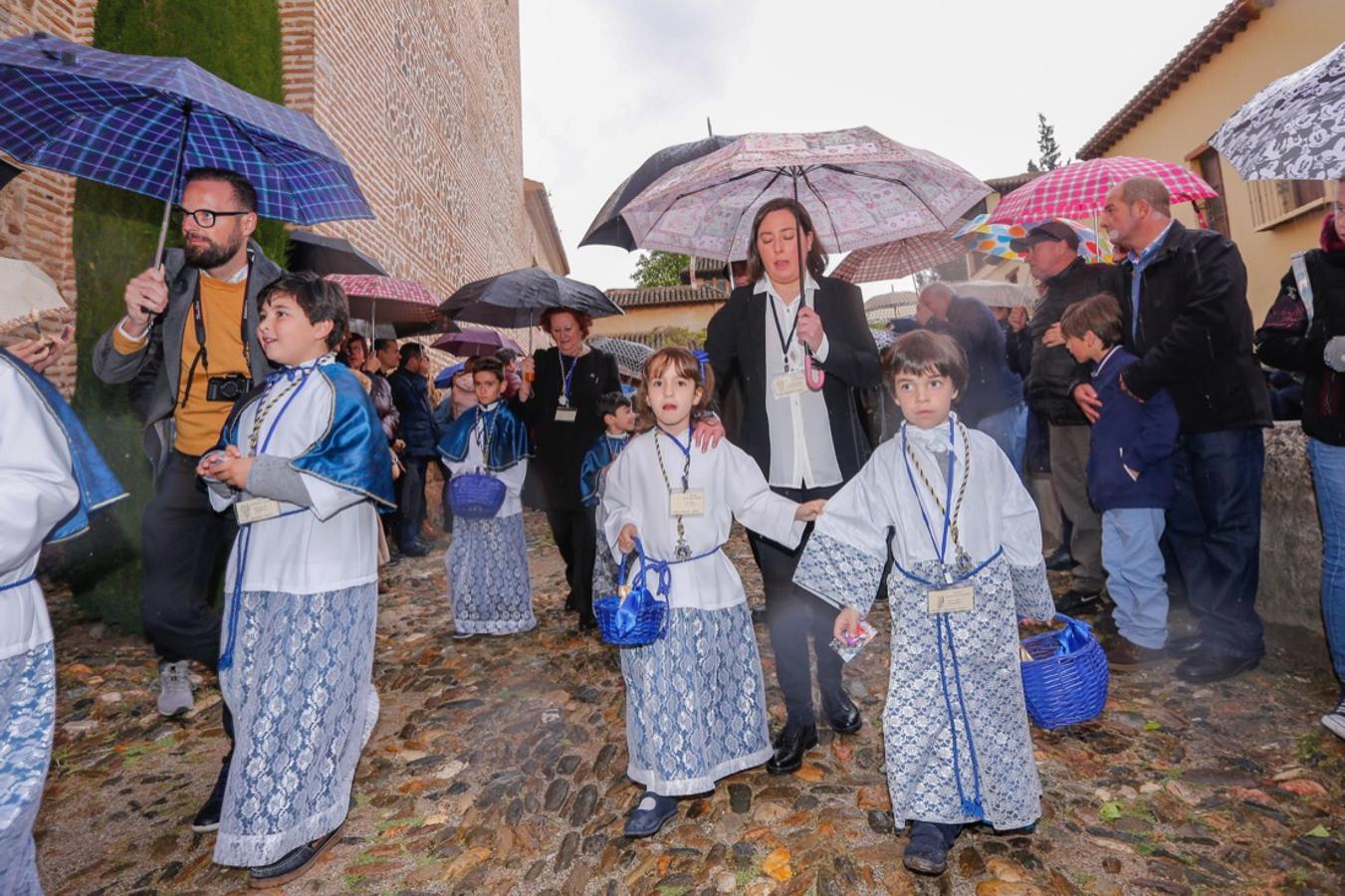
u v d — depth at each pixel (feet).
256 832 6.96
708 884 6.86
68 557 15.69
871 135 8.29
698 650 8.01
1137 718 9.59
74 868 7.72
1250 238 36.01
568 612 16.98
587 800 8.48
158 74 7.05
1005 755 6.86
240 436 7.59
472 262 53.67
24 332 5.39
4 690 5.20
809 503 7.70
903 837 7.34
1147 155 44.06
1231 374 10.18
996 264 52.49
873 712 10.36
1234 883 6.47
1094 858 6.88
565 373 15.65
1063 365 13.48
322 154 8.09
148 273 8.07
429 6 42.47
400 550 25.17
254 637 7.28
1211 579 10.87
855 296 9.22
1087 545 13.55
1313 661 10.87
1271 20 33.55
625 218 10.03
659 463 8.38
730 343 9.42
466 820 8.33
